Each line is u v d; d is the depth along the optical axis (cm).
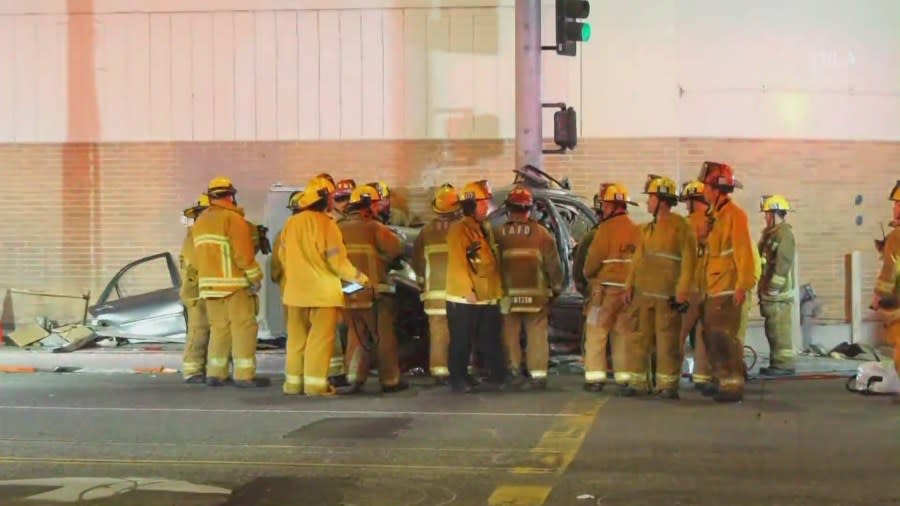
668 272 1619
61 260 2597
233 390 1778
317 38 2567
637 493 1073
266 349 2142
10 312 2595
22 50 2583
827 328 2309
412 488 1098
